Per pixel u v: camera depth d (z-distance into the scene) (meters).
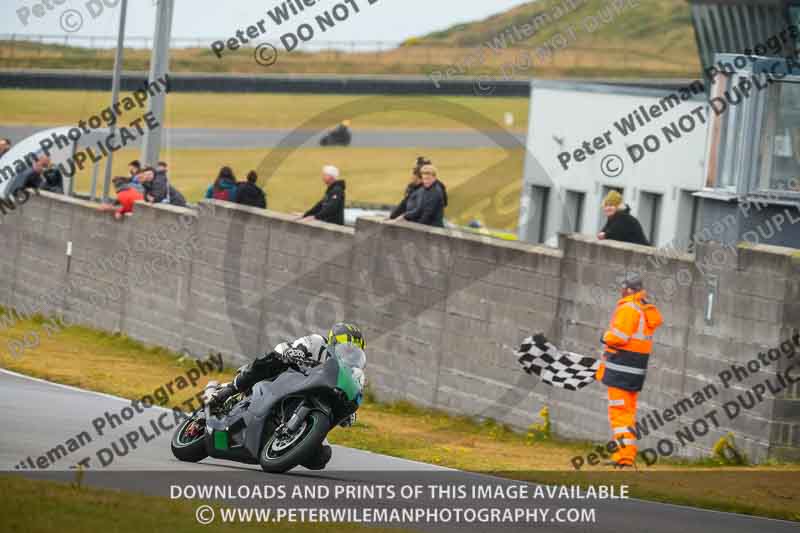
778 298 47.59
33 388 57.81
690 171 96.50
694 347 50.66
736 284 49.16
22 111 194.50
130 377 67.56
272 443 37.88
